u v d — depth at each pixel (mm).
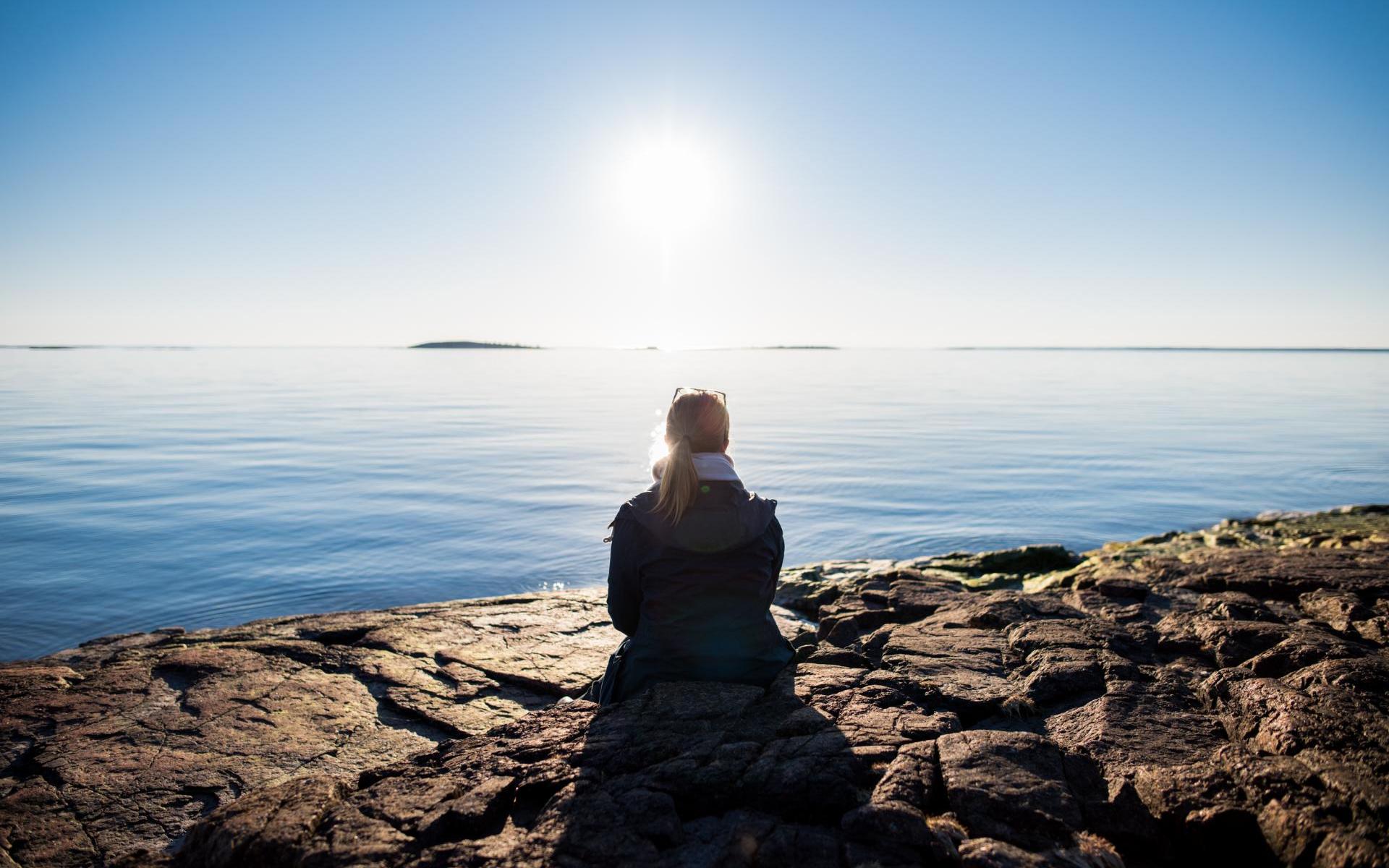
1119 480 21766
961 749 2482
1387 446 30531
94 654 4332
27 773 2928
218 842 2154
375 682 3910
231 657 4160
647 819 2113
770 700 2904
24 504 17531
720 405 3047
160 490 19531
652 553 2951
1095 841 2072
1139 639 3984
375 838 2082
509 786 2330
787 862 1928
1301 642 3541
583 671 4078
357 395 66750
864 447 29688
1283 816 2135
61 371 121938
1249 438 33656
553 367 177250
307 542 13969
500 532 14883
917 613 5043
